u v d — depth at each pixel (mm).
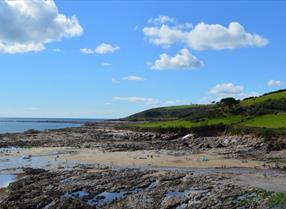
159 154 68500
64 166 55594
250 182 39344
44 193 37625
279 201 30672
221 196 33344
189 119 122250
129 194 36562
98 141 100625
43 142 97562
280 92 135125
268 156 62531
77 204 33062
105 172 47844
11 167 56031
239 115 108875
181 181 40562
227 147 76938
